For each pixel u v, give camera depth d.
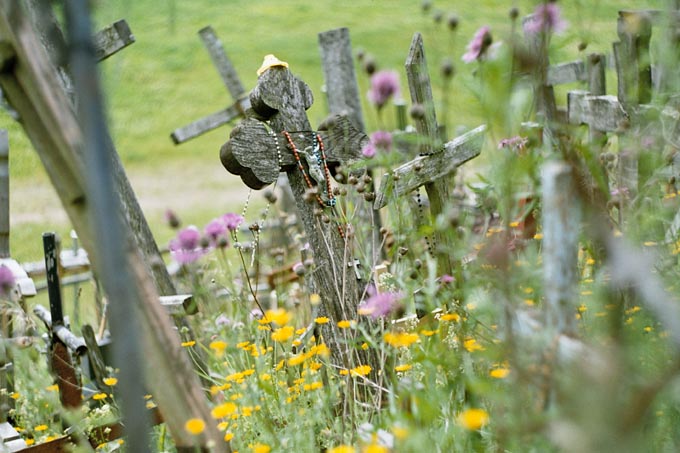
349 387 3.71
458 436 2.56
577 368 1.67
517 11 2.75
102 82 1.58
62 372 4.58
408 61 4.51
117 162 5.05
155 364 2.13
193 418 2.17
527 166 2.39
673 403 2.21
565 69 6.66
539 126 2.74
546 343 1.87
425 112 4.54
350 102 8.82
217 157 19.45
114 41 5.66
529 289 2.32
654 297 1.59
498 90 2.14
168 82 23.45
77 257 7.63
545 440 1.89
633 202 3.20
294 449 3.17
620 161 3.76
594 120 5.36
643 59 4.50
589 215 1.86
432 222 3.58
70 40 1.57
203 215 15.38
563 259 1.93
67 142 1.97
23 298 5.25
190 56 24.84
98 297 6.88
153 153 19.77
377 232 5.14
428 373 2.99
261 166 4.41
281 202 9.55
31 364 5.22
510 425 1.82
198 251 4.89
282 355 4.29
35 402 4.86
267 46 25.62
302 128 4.52
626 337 1.80
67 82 4.13
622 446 1.54
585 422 1.57
